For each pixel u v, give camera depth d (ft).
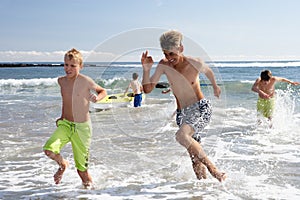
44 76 123.13
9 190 13.19
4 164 16.72
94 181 14.15
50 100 47.75
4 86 76.59
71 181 14.32
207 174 14.92
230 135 22.85
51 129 25.35
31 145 20.36
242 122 27.76
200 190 12.96
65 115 14.07
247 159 16.97
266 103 27.12
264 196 12.13
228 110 34.55
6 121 29.19
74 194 12.76
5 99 49.90
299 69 127.95
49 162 17.04
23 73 143.54
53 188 13.42
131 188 13.34
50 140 13.24
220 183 13.67
